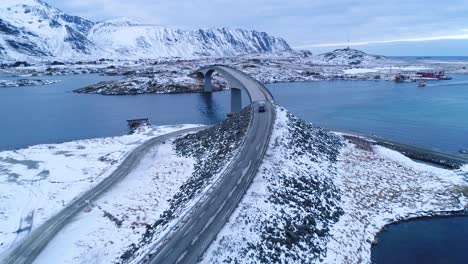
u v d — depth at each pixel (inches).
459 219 1561.3
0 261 1256.8
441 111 4215.1
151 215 1585.9
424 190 1808.6
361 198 1710.1
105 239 1397.6
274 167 1743.4
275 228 1306.6
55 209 1642.5
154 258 1105.4
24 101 5644.7
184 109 4685.0
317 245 1291.8
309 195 1598.2
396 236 1423.5
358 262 1237.1
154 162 2262.6
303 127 2440.9
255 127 2308.1
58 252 1312.7
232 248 1153.4
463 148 2701.8
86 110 4761.3
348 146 2476.6
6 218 1562.5
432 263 1234.6
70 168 2190.0
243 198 1443.2
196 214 1360.7
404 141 2896.2
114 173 2062.0
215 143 2340.1
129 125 3634.4
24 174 2089.1
